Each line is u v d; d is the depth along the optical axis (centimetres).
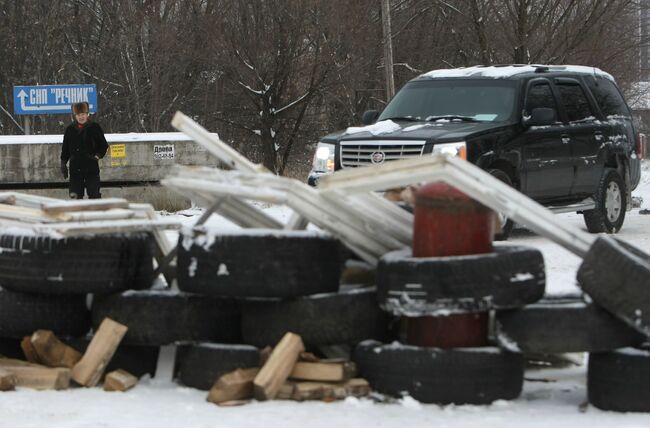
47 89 3428
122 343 876
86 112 2261
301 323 825
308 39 4234
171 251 929
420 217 814
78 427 741
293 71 4272
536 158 2050
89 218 889
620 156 2266
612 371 795
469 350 794
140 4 4628
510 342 796
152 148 2744
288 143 4381
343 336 831
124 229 878
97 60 4788
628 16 4544
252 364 832
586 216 2214
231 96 4544
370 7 4309
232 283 823
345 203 853
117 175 2733
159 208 2750
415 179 799
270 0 4219
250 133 4522
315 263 828
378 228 876
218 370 836
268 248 819
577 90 2216
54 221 891
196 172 853
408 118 2130
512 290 786
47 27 4706
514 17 4144
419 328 816
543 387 884
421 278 786
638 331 802
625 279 775
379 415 767
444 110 2108
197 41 4372
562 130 2117
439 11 4547
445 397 793
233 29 4256
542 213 839
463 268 781
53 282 866
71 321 896
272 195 837
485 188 796
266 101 4331
